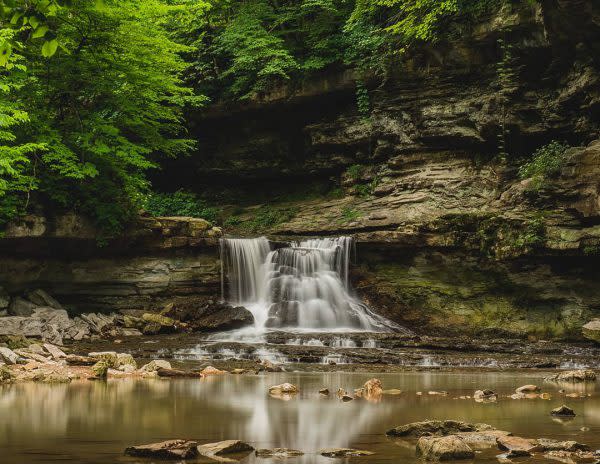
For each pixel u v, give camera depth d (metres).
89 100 21.52
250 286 23.38
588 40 20.58
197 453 4.43
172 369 12.59
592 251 20.02
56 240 20.25
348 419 6.31
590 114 22.31
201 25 30.50
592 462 4.23
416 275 23.30
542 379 12.43
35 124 19.53
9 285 20.02
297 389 9.38
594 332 19.14
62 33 19.36
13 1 5.65
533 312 21.58
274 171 31.11
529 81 23.69
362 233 23.94
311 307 22.12
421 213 24.38
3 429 5.54
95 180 21.17
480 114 24.61
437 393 9.29
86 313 21.53
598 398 8.85
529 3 22.00
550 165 21.50
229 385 10.30
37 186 18.70
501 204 22.97
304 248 23.52
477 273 22.41
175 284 22.41
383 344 18.11
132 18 21.34
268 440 5.06
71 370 12.35
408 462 4.21
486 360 15.72
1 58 5.82
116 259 21.98
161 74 22.66
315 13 29.25
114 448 4.63
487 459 4.32
